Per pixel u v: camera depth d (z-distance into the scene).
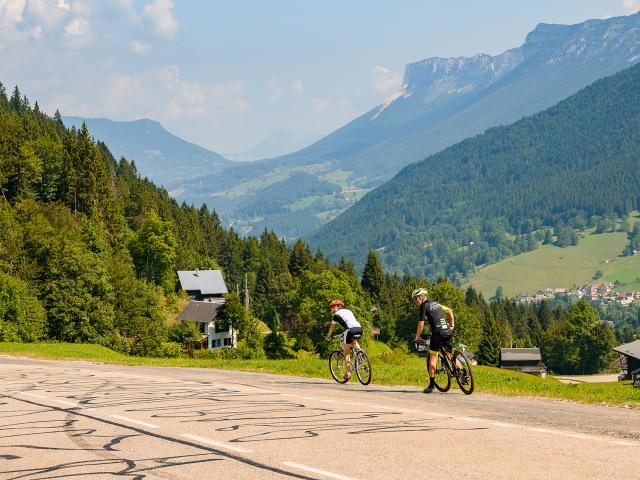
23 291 77.75
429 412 14.96
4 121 173.12
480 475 9.28
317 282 105.75
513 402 17.27
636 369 119.38
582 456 10.39
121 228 157.12
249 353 92.06
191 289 161.88
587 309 184.38
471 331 150.50
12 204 143.75
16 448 11.76
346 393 18.94
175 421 14.12
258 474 9.48
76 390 20.55
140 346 90.88
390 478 9.16
